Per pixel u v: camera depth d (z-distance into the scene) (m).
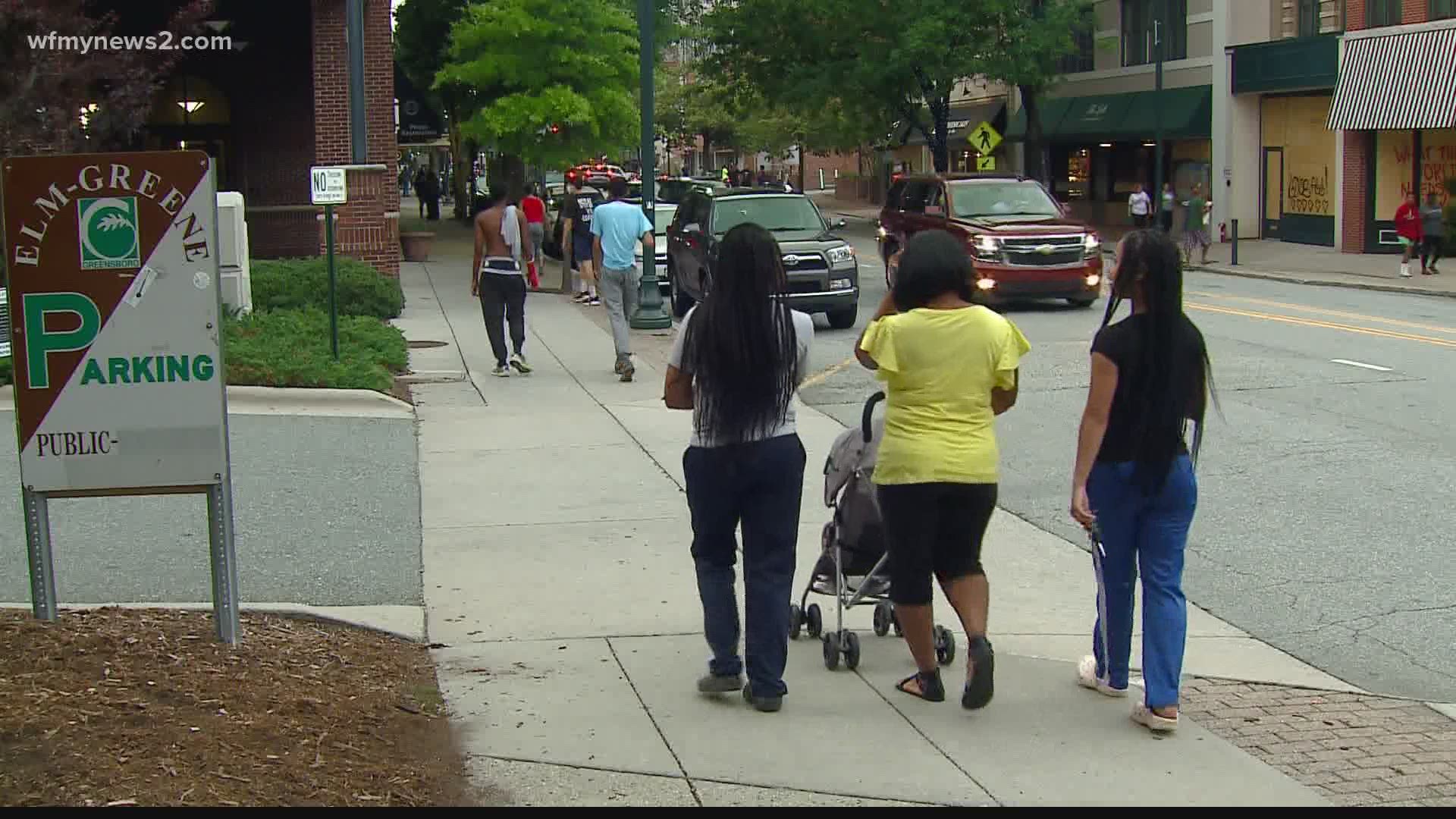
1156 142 38.84
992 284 22.39
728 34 49.28
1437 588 8.00
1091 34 48.22
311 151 29.92
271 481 10.21
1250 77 39.16
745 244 5.82
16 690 5.16
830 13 46.22
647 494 10.15
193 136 29.70
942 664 6.66
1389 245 35.12
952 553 5.96
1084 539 9.16
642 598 7.62
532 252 26.67
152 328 5.94
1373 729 5.94
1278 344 18.19
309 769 4.94
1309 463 11.22
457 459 11.28
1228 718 6.06
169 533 8.58
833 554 6.72
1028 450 11.98
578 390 14.93
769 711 5.97
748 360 5.77
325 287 19.25
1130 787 5.24
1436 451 11.55
